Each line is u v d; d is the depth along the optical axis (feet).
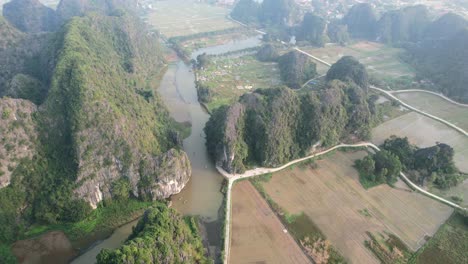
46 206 254.27
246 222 269.44
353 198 297.94
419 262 242.58
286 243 253.24
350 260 241.76
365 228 268.41
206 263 224.94
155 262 196.75
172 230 222.48
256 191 301.43
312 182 314.76
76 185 258.57
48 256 237.04
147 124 323.16
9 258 230.68
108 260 187.32
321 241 255.50
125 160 274.77
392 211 285.84
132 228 237.04
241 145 320.09
